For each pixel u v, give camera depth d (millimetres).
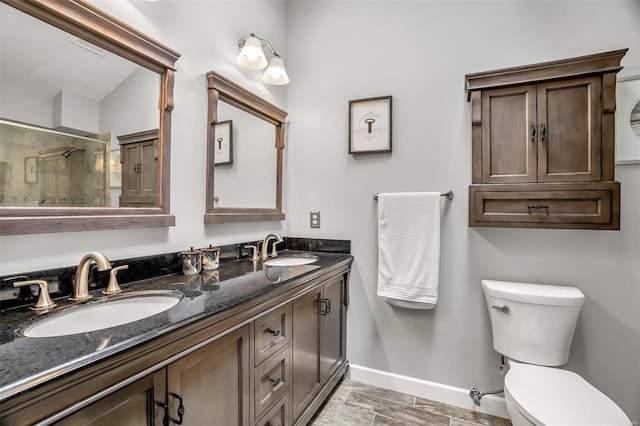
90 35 1138
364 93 2145
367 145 2105
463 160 1882
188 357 866
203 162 1647
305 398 1561
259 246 2090
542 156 1562
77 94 1114
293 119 2365
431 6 1969
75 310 974
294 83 2369
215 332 961
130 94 1278
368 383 2105
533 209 1583
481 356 1842
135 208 1295
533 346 1536
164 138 1408
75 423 606
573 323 1503
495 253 1806
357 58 2170
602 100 1468
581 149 1507
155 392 770
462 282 1875
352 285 2170
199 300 1028
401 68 2041
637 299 1560
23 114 978
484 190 1658
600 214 1478
